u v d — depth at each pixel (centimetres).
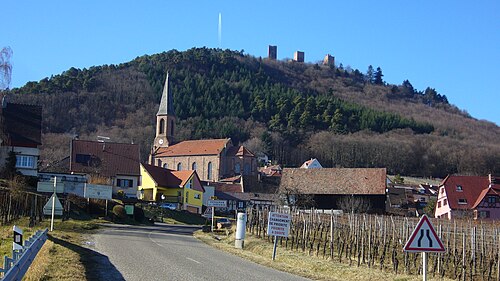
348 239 3797
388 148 17850
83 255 2602
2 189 5088
